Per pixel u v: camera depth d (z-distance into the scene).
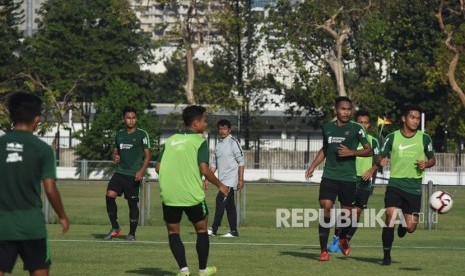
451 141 101.88
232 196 32.94
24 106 14.57
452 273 21.86
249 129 108.62
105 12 122.06
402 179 22.94
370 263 23.73
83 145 86.31
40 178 14.45
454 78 90.12
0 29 114.31
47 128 98.38
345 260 24.33
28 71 110.50
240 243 30.12
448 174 83.56
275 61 113.56
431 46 106.56
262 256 25.14
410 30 107.19
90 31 119.25
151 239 30.75
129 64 121.88
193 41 96.50
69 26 118.31
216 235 33.41
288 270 21.86
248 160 91.62
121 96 86.81
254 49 106.00
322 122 104.19
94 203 51.19
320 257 23.95
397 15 105.00
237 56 105.81
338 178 23.50
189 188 19.39
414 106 22.81
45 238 14.49
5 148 14.34
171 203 19.41
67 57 116.88
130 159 29.61
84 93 118.62
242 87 105.31
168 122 97.94
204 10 96.38
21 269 21.34
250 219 42.31
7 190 14.29
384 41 100.81
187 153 19.39
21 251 14.51
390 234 23.09
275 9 95.31
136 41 129.25
